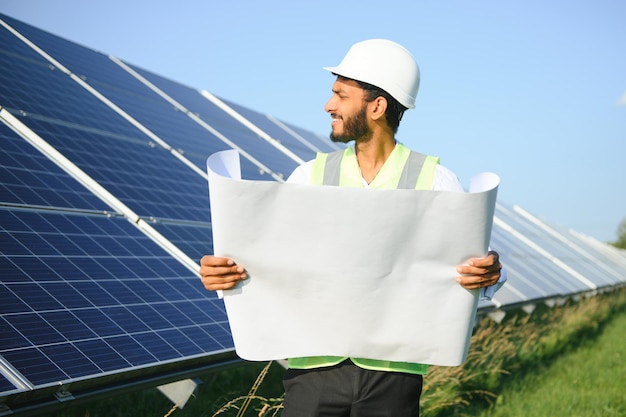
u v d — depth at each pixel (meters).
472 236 2.43
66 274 4.68
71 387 3.70
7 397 3.34
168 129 9.65
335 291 2.49
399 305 2.52
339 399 2.65
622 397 8.38
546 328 12.95
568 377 9.55
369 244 2.43
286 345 2.56
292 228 2.43
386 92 2.65
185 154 9.02
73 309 4.33
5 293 4.08
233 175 2.56
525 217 25.91
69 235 5.25
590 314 15.97
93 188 6.45
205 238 6.89
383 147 2.74
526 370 9.70
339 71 2.67
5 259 4.42
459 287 2.51
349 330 2.53
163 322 4.81
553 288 13.94
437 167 2.71
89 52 10.97
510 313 13.69
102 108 8.75
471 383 7.98
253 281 2.52
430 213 2.41
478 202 2.37
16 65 8.26
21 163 5.93
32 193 5.55
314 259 2.46
